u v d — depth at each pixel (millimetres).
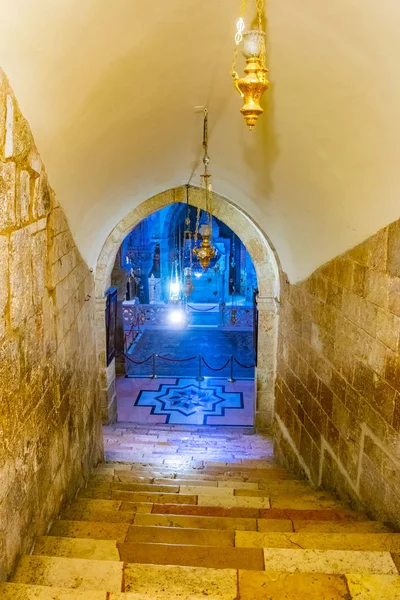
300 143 3977
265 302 9406
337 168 3740
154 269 27797
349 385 4320
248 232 9086
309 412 5641
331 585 2521
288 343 6652
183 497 4539
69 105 3068
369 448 3900
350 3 2354
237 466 6805
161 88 3857
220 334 18703
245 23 2871
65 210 4383
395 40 2361
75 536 3432
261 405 9938
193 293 28750
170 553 2953
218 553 2945
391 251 3438
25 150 2756
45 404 3533
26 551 2951
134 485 5164
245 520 3748
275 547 3180
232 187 6852
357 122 3117
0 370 2502
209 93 4113
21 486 2891
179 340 17875
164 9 2705
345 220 4105
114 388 10445
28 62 2338
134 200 7730
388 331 3523
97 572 2654
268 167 4949
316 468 5363
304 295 5773
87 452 5566
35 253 3203
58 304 4070
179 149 5934
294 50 2988
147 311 19984
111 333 9938
